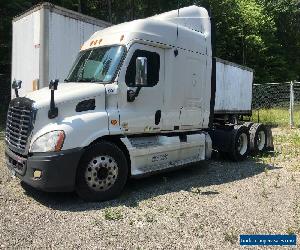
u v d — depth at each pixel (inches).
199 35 362.0
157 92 316.5
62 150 255.6
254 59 1720.0
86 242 205.6
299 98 866.8
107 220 237.3
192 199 280.4
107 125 279.4
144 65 285.0
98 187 274.1
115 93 286.4
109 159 277.9
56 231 219.1
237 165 410.6
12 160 282.2
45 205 263.6
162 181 335.3
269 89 872.9
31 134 259.8
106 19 1209.4
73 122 263.0
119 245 202.7
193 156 358.9
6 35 826.2
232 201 276.1
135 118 298.2
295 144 546.3
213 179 344.5
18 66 494.3
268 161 430.6
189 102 349.4
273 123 796.6
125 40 297.9
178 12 360.8
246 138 442.3
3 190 292.5
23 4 832.3
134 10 1261.1
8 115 294.7
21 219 236.1
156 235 215.9
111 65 293.6
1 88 824.3
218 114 477.7
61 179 254.8
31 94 286.5
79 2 1018.1
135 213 249.8
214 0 1450.5
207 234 218.1
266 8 1841.8
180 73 338.0
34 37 436.5
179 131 342.3
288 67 1878.7
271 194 294.5
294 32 1940.2
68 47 439.2
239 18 1598.2
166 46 322.7
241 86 534.9
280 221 237.6
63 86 290.5
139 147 302.5
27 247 198.4
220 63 469.7
